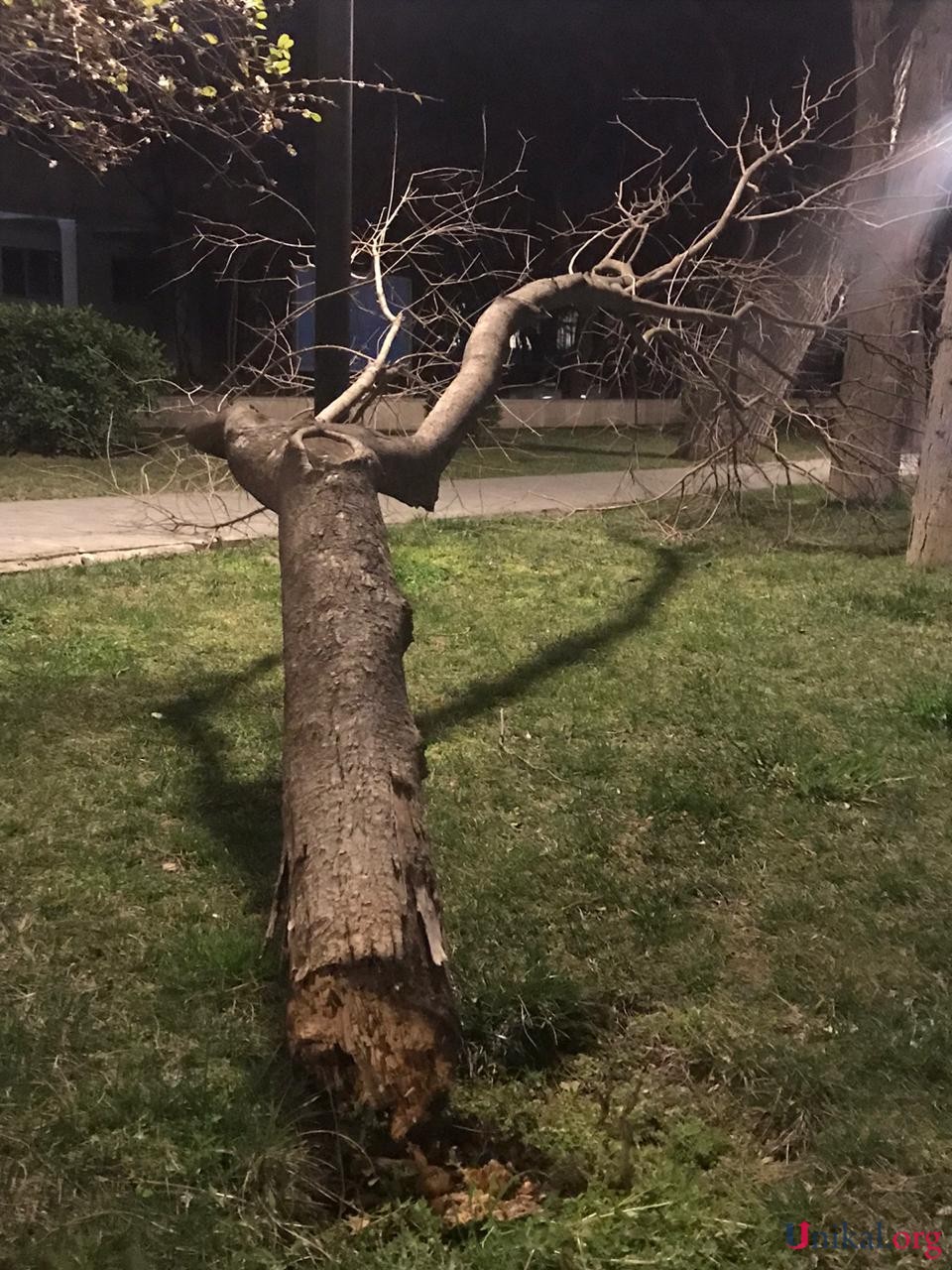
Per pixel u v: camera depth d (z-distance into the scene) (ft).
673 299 33.99
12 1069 9.71
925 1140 9.22
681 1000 11.32
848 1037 10.52
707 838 14.61
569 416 72.59
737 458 33.47
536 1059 10.58
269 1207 8.58
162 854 13.93
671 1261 8.16
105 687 19.31
